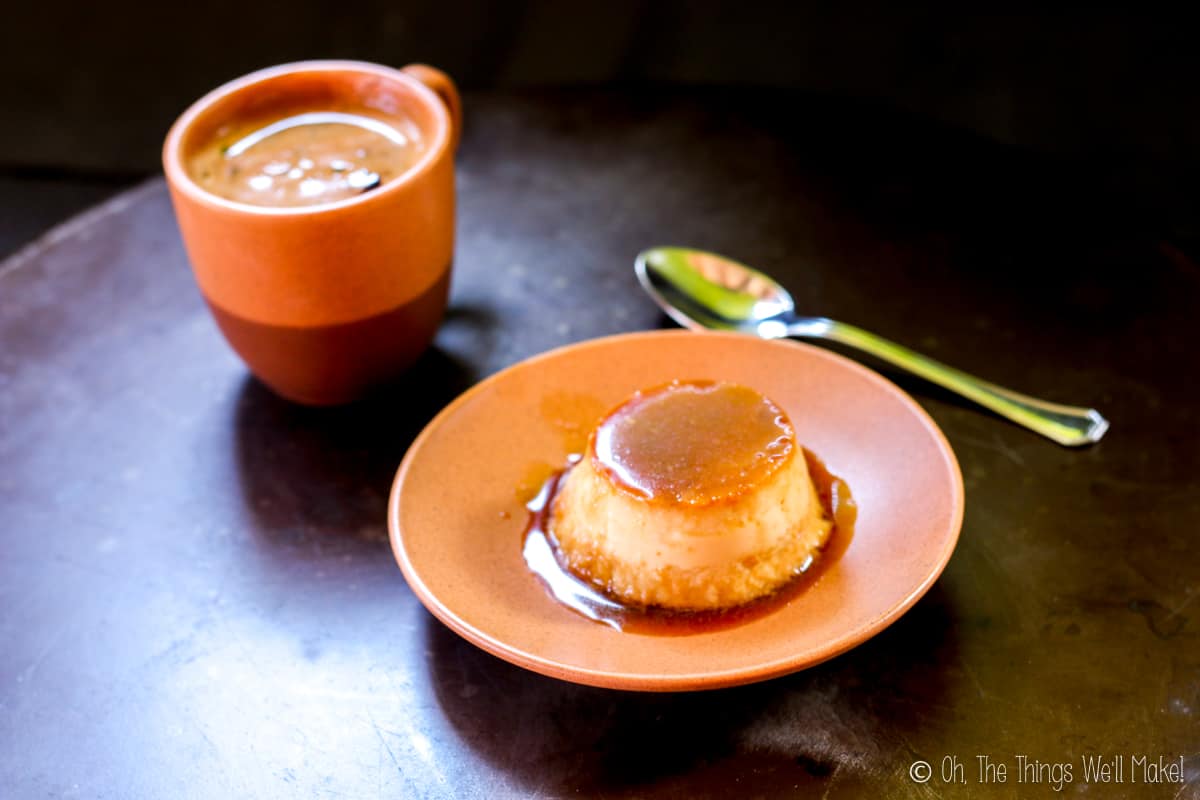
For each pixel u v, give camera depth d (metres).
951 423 0.49
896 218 0.59
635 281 0.57
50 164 1.09
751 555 0.43
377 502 0.49
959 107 1.00
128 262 0.59
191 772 0.41
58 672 0.44
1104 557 0.45
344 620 0.45
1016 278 0.55
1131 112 0.97
